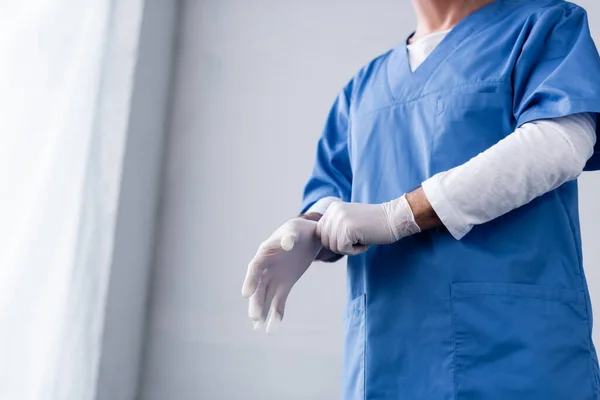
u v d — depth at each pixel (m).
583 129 0.80
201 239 1.83
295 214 1.83
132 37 1.70
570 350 0.78
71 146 1.34
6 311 1.18
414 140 0.95
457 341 0.80
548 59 0.88
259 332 1.73
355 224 0.83
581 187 1.70
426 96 0.95
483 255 0.83
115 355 1.59
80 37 1.40
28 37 1.29
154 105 1.86
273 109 1.93
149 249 1.81
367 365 0.86
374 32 1.96
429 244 0.87
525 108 0.84
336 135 1.21
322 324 1.71
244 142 1.91
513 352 0.78
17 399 1.17
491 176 0.77
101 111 1.50
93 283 1.44
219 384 1.71
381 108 1.01
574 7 0.94
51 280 1.25
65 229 1.30
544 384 0.75
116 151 1.58
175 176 1.90
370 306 0.89
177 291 1.80
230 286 1.79
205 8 2.06
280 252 0.88
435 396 0.80
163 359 1.74
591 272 1.64
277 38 1.99
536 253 0.82
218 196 1.87
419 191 0.83
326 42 1.97
